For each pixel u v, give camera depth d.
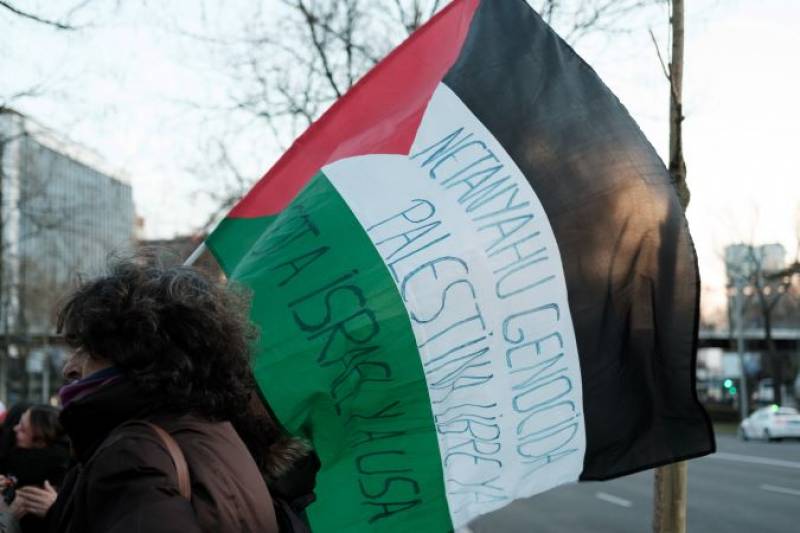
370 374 2.98
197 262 3.31
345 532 2.93
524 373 3.17
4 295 31.75
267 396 2.84
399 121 3.40
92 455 1.81
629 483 19.44
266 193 3.38
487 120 3.41
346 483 2.94
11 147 16.72
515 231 3.26
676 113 4.81
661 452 3.30
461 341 3.09
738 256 49.25
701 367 92.19
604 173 3.41
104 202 21.73
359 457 2.97
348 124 3.43
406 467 2.97
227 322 1.98
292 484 2.36
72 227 23.11
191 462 1.75
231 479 1.79
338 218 3.12
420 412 3.02
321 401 2.90
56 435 4.31
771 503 14.29
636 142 3.48
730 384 62.00
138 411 1.86
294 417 2.86
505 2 3.63
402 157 3.31
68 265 33.31
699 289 3.39
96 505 1.66
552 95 3.48
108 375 1.92
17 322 37.88
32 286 35.16
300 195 3.17
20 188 19.14
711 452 3.33
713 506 13.96
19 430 4.32
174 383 1.86
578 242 3.33
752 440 38.12
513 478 3.10
